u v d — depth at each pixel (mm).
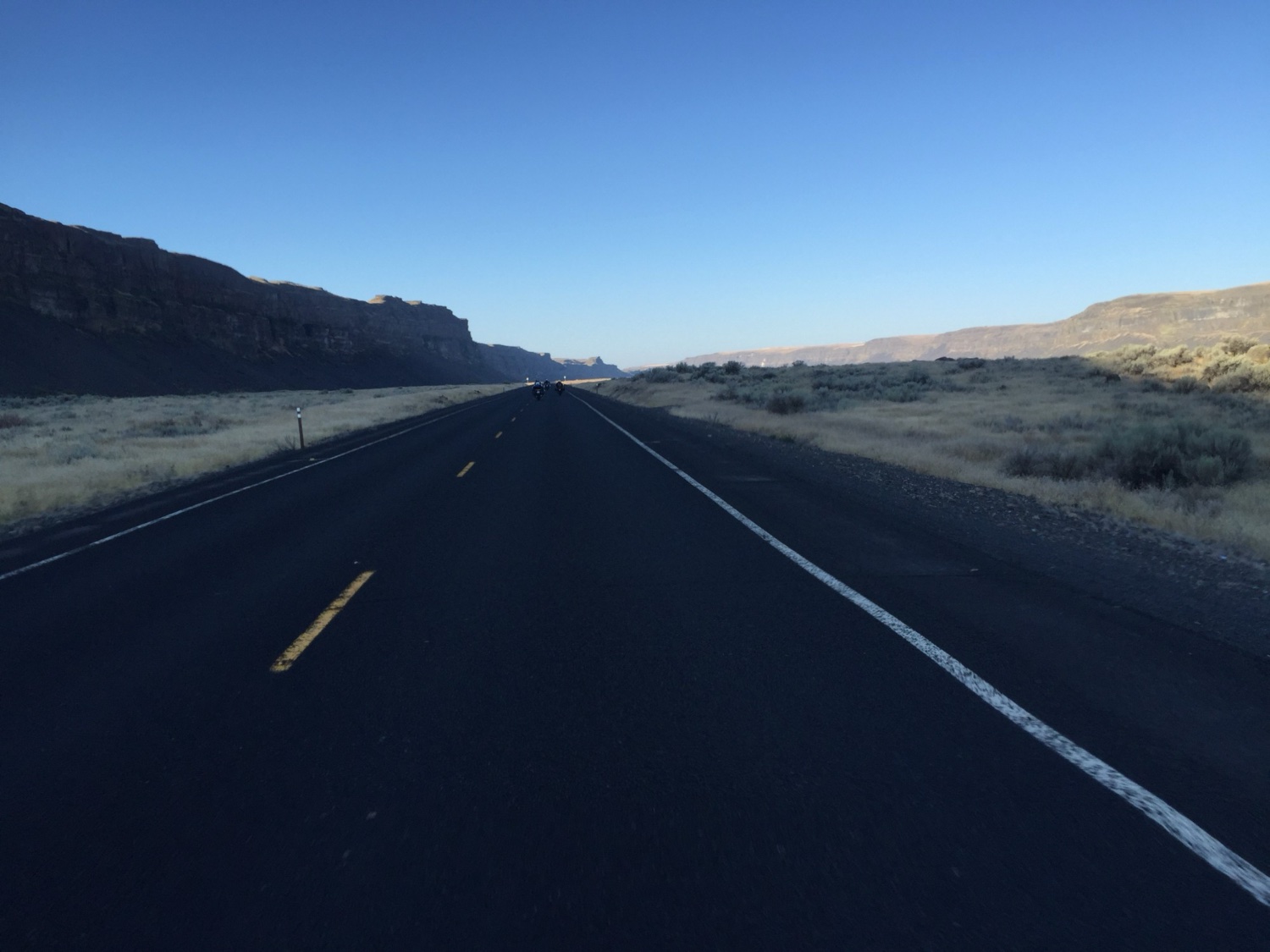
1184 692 4395
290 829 3188
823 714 4176
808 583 6988
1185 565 7469
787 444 20469
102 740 4137
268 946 2484
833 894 2666
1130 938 2428
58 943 2533
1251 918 2510
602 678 4801
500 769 3648
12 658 5590
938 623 5750
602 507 11547
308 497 13523
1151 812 3158
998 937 2438
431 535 9781
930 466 14602
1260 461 13539
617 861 2891
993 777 3467
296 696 4648
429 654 5340
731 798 3330
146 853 3049
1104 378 37500
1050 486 12078
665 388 61500
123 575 8203
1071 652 5086
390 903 2682
